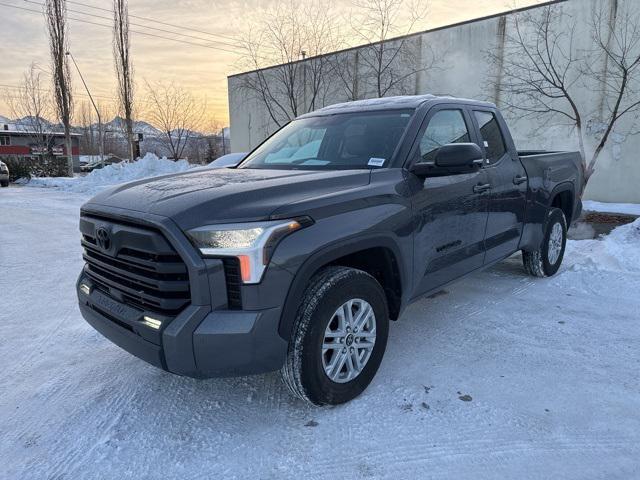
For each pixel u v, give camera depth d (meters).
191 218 2.40
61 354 3.67
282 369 2.65
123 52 30.14
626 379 3.16
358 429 2.66
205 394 3.06
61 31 29.44
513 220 4.46
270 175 3.13
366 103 4.10
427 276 3.40
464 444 2.52
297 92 19.05
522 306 4.50
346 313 2.80
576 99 12.30
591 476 2.28
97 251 2.89
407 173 3.25
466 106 4.11
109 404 2.96
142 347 2.53
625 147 11.70
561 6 12.20
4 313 4.56
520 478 2.27
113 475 2.34
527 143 13.34
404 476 2.30
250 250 2.36
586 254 6.27
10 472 2.37
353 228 2.73
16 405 2.96
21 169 26.30
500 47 13.49
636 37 11.08
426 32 15.09
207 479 2.30
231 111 23.08
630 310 4.38
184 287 2.40
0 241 8.15
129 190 2.96
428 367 3.34
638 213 10.45
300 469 2.36
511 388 3.06
